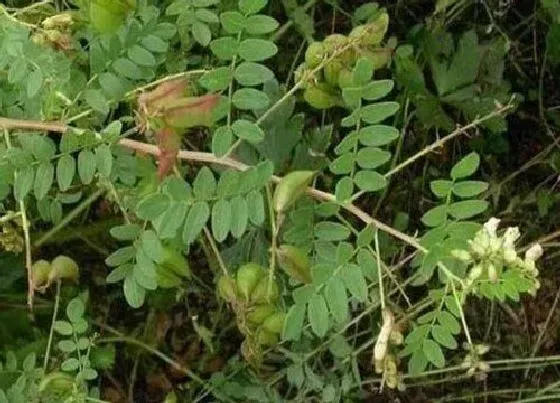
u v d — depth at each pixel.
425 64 1.12
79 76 0.83
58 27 0.83
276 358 1.04
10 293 1.07
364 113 0.79
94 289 1.12
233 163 0.80
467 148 1.15
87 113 0.82
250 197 0.77
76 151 0.82
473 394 1.15
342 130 1.11
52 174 0.80
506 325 1.18
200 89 0.95
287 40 1.09
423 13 1.14
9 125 0.81
